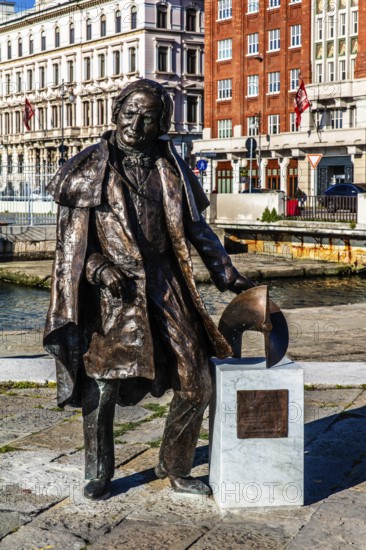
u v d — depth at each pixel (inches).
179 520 174.6
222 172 2415.1
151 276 179.2
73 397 187.9
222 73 2431.1
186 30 2760.8
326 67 2069.4
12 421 251.4
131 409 263.6
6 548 161.2
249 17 2314.2
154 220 179.2
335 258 1166.3
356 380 303.1
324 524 172.1
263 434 178.7
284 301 873.5
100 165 176.7
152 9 2694.4
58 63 3107.8
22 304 841.5
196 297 177.6
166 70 2736.2
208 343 183.0
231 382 177.5
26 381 300.4
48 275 997.8
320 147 2037.4
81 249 175.8
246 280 190.4
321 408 268.8
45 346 177.6
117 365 175.8
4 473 203.2
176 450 186.4
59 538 165.6
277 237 1249.4
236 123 2365.9
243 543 163.0
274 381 178.4
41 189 1398.9
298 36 2176.4
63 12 3041.3
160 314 177.9
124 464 209.5
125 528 170.6
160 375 184.4
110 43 2834.6
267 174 2244.1
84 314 181.5
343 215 1179.3
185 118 2760.8
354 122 1999.3
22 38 3316.9
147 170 180.2
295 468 180.1
